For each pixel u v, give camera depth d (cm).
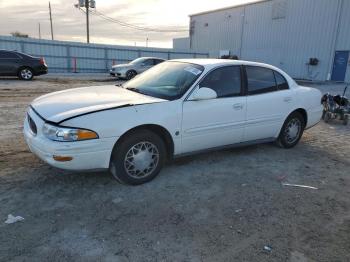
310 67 2444
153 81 452
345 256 270
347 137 670
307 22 2428
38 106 376
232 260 258
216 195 367
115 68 1873
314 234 300
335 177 441
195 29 3669
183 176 415
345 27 2180
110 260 250
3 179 378
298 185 407
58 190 359
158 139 383
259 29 2867
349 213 343
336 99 805
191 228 299
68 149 322
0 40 2352
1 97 989
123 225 298
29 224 292
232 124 449
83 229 289
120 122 346
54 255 253
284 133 541
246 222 314
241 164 470
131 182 374
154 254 260
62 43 2592
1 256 248
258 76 489
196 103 406
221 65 446
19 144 507
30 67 1595
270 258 262
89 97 394
